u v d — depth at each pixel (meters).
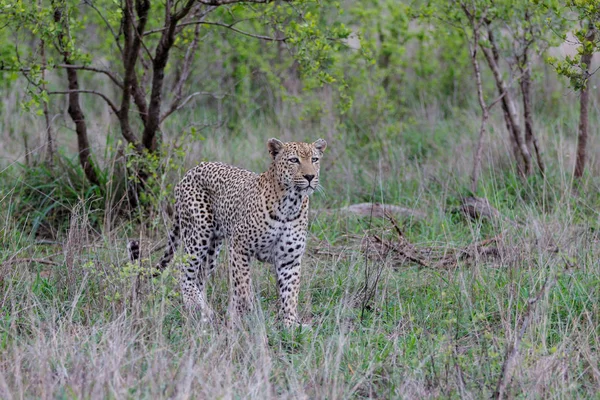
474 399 7.70
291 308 9.98
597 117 16.14
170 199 12.74
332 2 15.12
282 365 8.50
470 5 14.41
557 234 11.37
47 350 8.03
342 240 12.67
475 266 10.41
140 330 8.54
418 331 9.24
